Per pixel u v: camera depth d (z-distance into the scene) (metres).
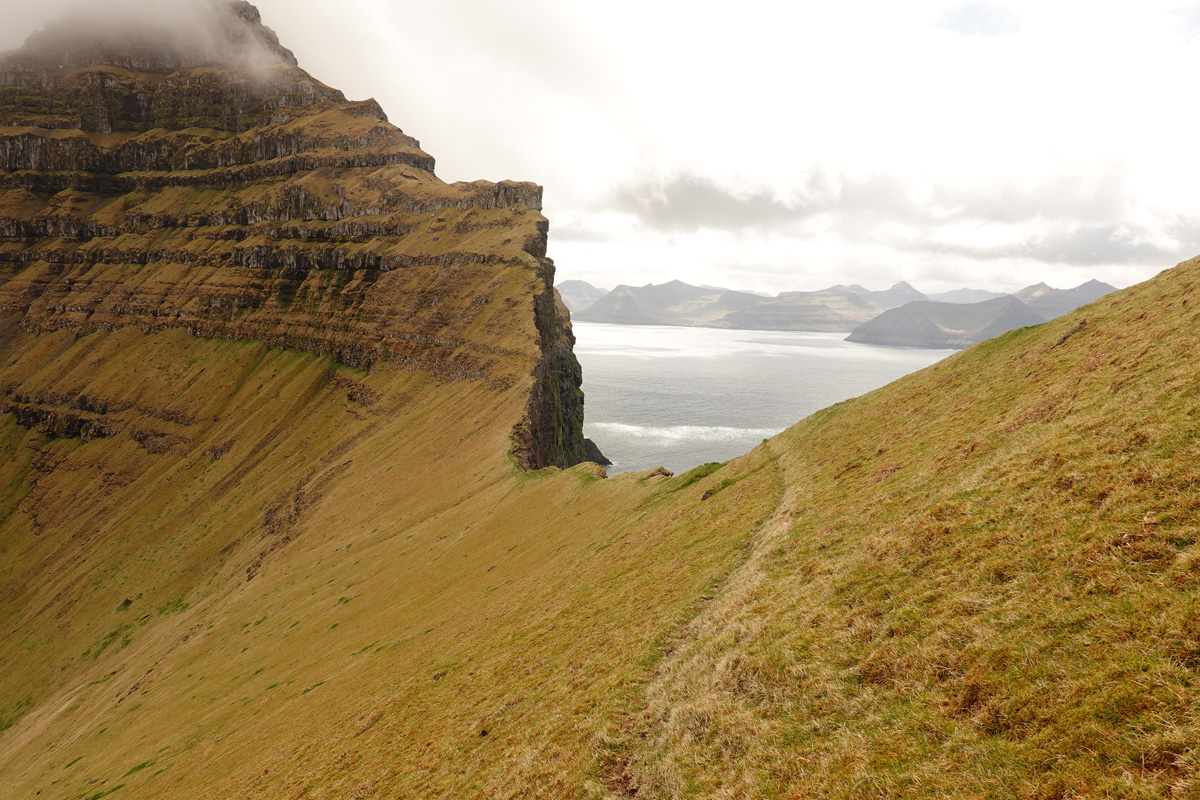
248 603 113.25
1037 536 17.28
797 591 23.23
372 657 55.56
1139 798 9.66
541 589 49.44
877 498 28.84
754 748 16.31
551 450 157.75
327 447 194.62
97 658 143.38
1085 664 12.48
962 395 39.97
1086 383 26.59
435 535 92.75
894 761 13.32
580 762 20.47
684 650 24.56
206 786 44.22
